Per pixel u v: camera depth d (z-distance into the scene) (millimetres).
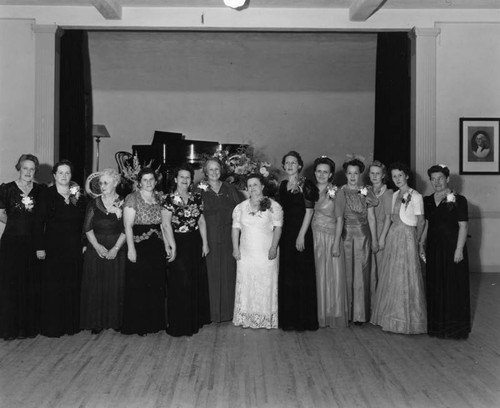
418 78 7551
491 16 7594
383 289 4734
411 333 4602
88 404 3123
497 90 7715
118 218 4594
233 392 3320
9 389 3352
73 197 4566
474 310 5617
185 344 4312
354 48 10250
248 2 7199
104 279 4562
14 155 7480
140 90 10734
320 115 10812
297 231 4695
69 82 8125
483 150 7754
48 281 4461
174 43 10250
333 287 4801
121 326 4570
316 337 4527
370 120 10773
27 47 7449
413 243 4656
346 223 4910
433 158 7594
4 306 4387
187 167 4668
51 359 3934
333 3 7258
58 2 7246
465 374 3666
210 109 10812
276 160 10875
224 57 10484
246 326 4777
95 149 10766
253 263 4750
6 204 4488
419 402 3184
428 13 7559
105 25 7379
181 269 4531
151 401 3172
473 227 7875
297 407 3104
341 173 10836
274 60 10500
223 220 4945
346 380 3541
